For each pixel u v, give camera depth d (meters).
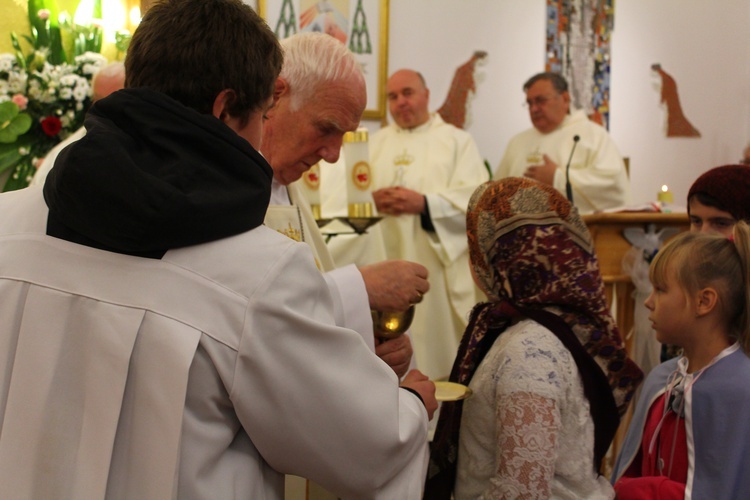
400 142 4.23
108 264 0.96
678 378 1.58
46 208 1.04
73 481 0.93
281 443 0.97
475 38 5.08
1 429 0.96
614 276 3.15
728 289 1.51
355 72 1.71
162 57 0.98
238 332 0.94
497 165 5.18
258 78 1.02
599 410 1.45
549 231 1.46
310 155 1.77
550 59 5.24
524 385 1.33
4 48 3.12
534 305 1.48
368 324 1.36
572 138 4.55
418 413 1.13
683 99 5.66
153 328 0.93
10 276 0.99
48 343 0.95
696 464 1.46
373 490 1.02
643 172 5.59
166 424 0.91
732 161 5.82
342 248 3.32
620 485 1.53
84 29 3.25
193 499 0.92
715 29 5.70
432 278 3.85
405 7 4.92
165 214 0.88
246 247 0.98
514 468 1.29
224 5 1.01
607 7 5.36
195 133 0.93
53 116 3.13
